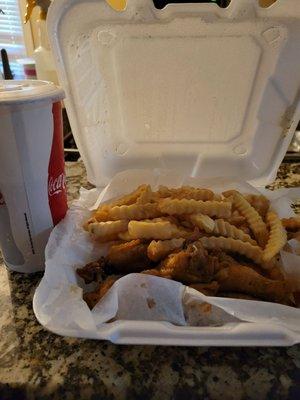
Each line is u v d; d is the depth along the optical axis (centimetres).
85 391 20
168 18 28
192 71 34
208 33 30
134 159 41
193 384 20
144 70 34
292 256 27
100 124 38
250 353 22
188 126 39
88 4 27
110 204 32
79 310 21
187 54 33
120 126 39
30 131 23
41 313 22
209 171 41
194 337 21
